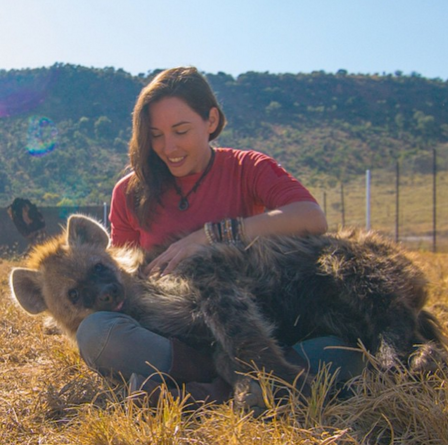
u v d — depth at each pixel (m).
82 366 1.48
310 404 1.08
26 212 3.80
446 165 14.28
